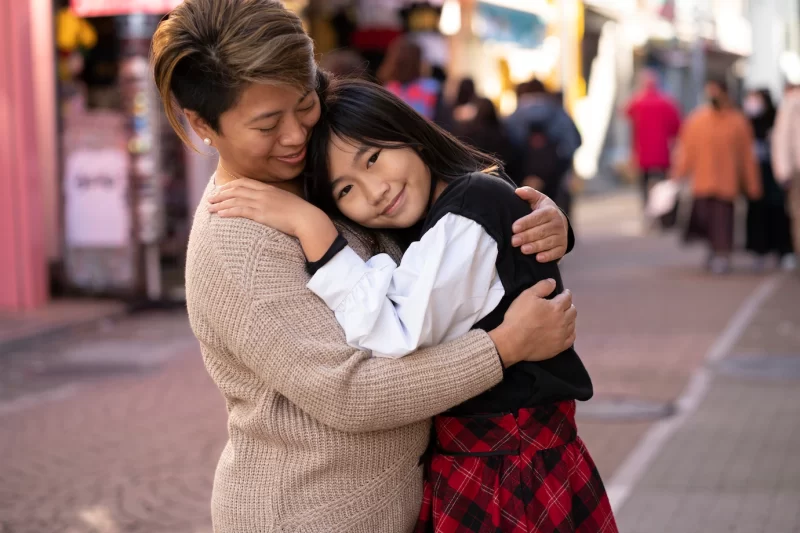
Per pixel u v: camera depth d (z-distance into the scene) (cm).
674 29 3869
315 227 255
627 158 3578
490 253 259
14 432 726
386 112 264
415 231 280
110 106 1314
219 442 689
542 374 264
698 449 650
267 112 243
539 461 265
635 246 1803
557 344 264
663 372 852
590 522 270
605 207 2778
